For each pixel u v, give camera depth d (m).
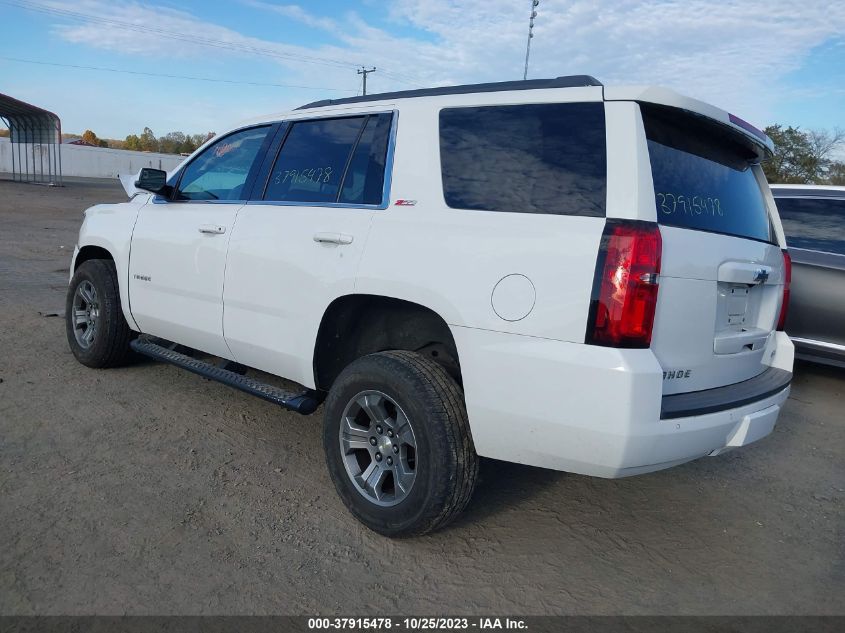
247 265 3.69
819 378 6.66
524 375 2.58
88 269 4.92
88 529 2.96
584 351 2.47
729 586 2.92
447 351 3.25
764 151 3.42
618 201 2.52
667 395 2.68
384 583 2.76
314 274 3.33
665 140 2.78
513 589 2.78
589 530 3.32
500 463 4.04
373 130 3.38
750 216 3.35
